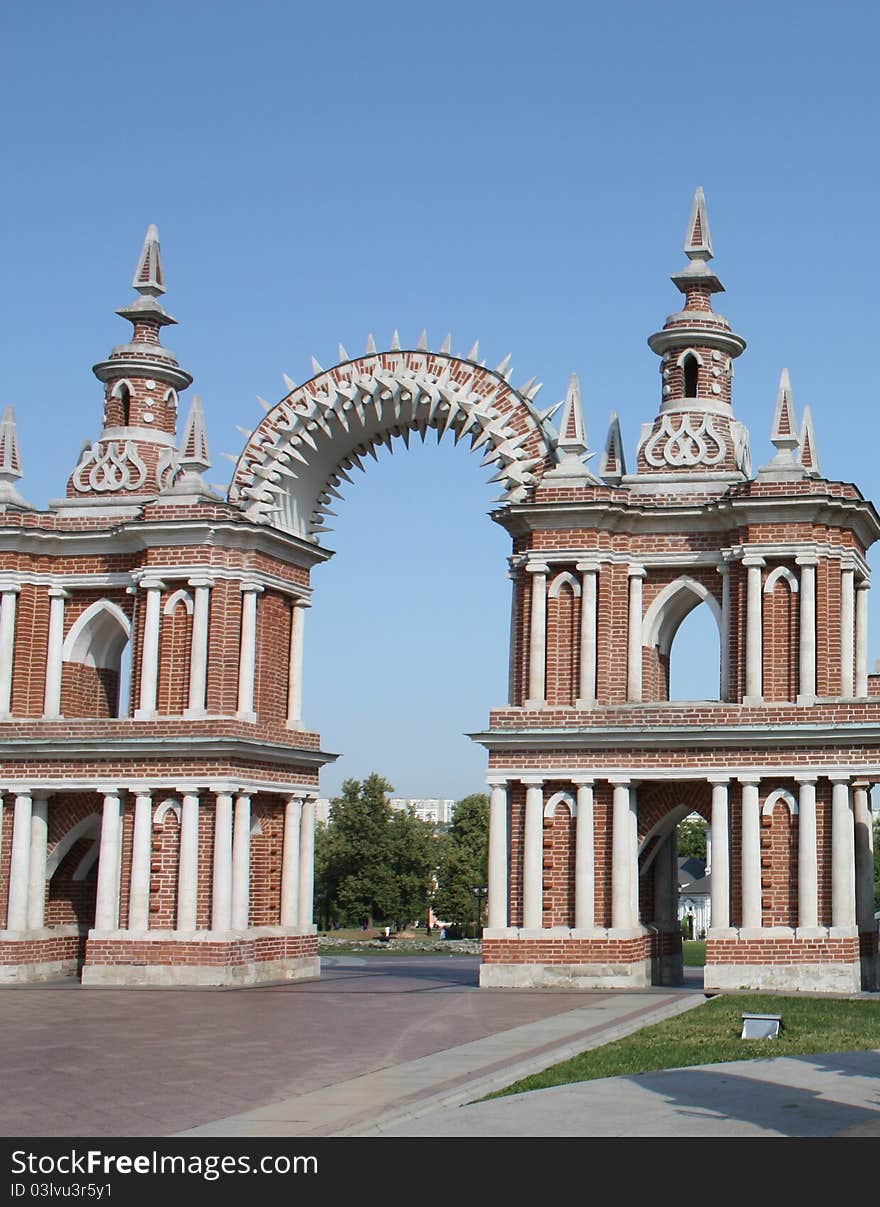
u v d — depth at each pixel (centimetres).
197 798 4781
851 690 4566
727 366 4991
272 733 5031
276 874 5112
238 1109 2267
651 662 4719
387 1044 3059
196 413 5056
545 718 4556
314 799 5316
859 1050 2878
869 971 4378
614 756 4497
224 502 4997
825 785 4366
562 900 4512
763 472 4547
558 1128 2092
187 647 4912
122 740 4800
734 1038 3045
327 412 5047
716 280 4972
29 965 4881
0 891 4931
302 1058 2856
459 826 13262
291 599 5256
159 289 5475
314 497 5319
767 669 4472
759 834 4388
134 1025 3525
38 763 4925
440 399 4881
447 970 5609
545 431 4775
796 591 4491
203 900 4762
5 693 5053
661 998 4034
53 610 5159
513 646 4712
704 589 4669
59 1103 2336
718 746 4425
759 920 4350
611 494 4644
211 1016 3728
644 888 4750
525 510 4641
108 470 5241
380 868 11894
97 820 5059
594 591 4616
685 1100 2316
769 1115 2203
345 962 6284
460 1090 2380
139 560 5022
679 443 4788
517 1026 3347
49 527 5206
